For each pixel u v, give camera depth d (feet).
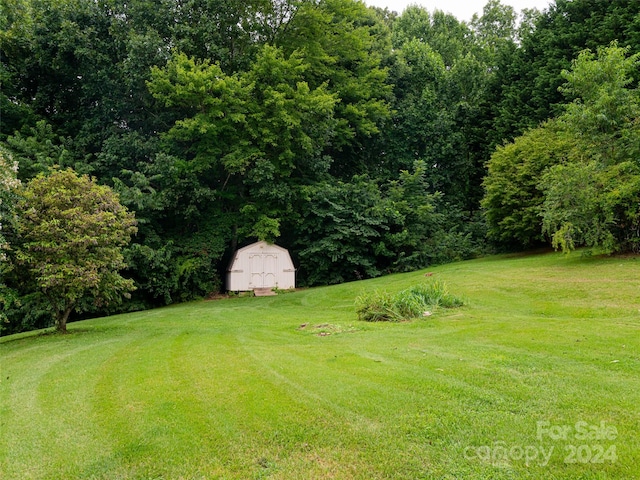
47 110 75.00
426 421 12.87
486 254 79.56
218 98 65.82
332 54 88.02
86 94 69.00
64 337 33.53
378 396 15.10
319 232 76.13
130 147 67.41
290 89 69.15
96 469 10.93
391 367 18.76
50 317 54.65
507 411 13.37
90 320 50.80
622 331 23.40
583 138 48.65
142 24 68.64
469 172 94.89
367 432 12.33
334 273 76.48
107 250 34.78
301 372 18.47
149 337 30.81
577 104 49.96
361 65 91.20
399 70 102.37
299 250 79.10
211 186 76.07
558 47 79.61
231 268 71.56
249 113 69.26
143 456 11.48
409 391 15.49
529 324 26.91
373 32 108.68
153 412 14.43
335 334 28.55
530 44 88.33
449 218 90.38
